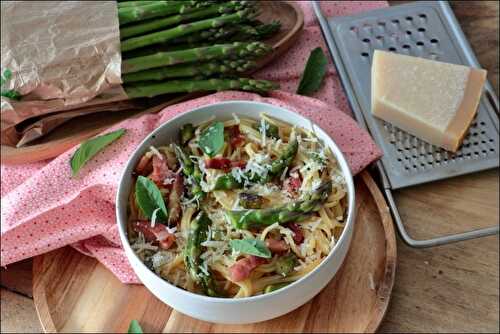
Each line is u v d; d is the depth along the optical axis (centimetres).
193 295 51
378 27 71
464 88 64
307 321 56
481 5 74
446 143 63
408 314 57
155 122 64
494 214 61
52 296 59
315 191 55
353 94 67
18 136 66
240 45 66
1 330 59
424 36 71
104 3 65
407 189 63
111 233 60
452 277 58
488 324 56
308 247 54
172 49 68
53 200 60
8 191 65
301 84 68
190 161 58
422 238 60
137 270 54
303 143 59
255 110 61
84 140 65
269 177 57
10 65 63
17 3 64
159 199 55
